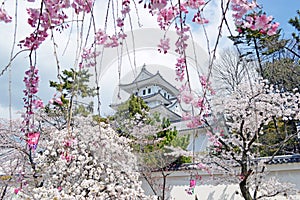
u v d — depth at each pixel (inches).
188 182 267.3
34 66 51.4
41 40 51.2
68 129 55.6
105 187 189.8
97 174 196.1
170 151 257.3
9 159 209.0
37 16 51.6
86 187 176.4
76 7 49.5
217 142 192.7
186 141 240.5
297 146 315.9
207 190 257.1
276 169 238.4
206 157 239.0
